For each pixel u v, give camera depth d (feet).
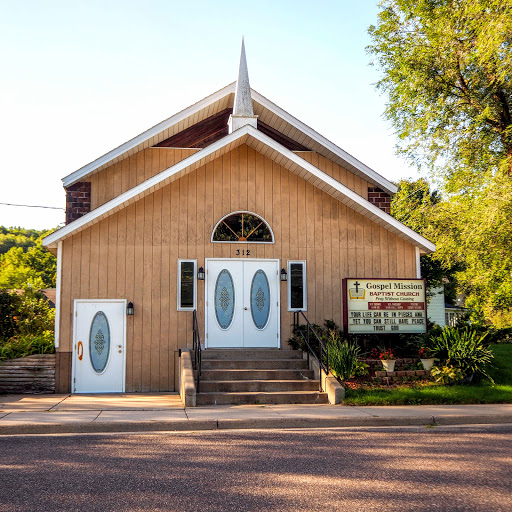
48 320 62.90
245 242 52.37
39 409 38.42
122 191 57.41
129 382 49.34
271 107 58.23
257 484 21.36
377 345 50.16
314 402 41.34
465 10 71.46
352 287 50.08
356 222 53.88
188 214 51.80
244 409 38.19
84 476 22.44
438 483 21.48
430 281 110.42
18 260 283.59
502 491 20.49
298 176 53.72
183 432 32.12
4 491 20.53
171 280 50.85
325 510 18.49
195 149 59.21
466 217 86.12
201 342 50.70
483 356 45.78
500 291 92.73
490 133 84.38
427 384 44.52
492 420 35.17
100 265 50.01
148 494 20.17
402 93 87.35
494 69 77.56
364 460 25.09
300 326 50.47
